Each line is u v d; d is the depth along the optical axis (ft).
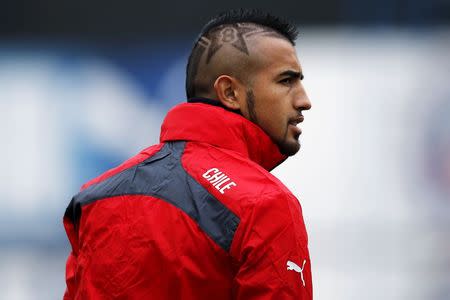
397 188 94.94
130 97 99.25
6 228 98.89
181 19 99.04
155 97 98.94
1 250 98.68
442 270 93.40
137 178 25.00
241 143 24.90
